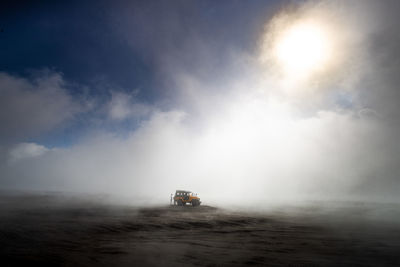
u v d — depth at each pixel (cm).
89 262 757
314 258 877
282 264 796
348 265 802
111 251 897
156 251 920
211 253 915
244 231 1459
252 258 859
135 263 762
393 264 817
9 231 1184
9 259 763
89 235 1180
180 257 845
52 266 710
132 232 1310
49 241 1020
